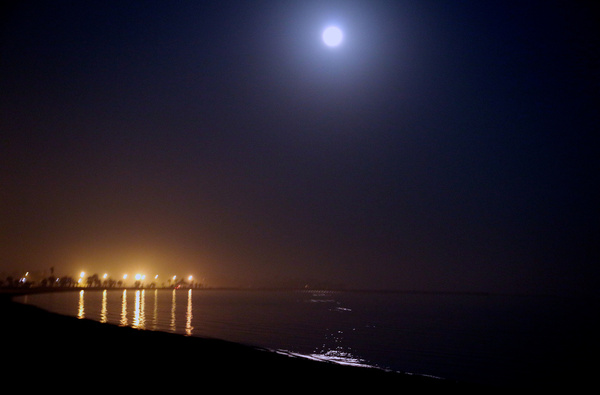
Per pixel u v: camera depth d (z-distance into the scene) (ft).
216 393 43.24
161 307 241.55
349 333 139.23
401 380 55.36
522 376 78.69
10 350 61.52
